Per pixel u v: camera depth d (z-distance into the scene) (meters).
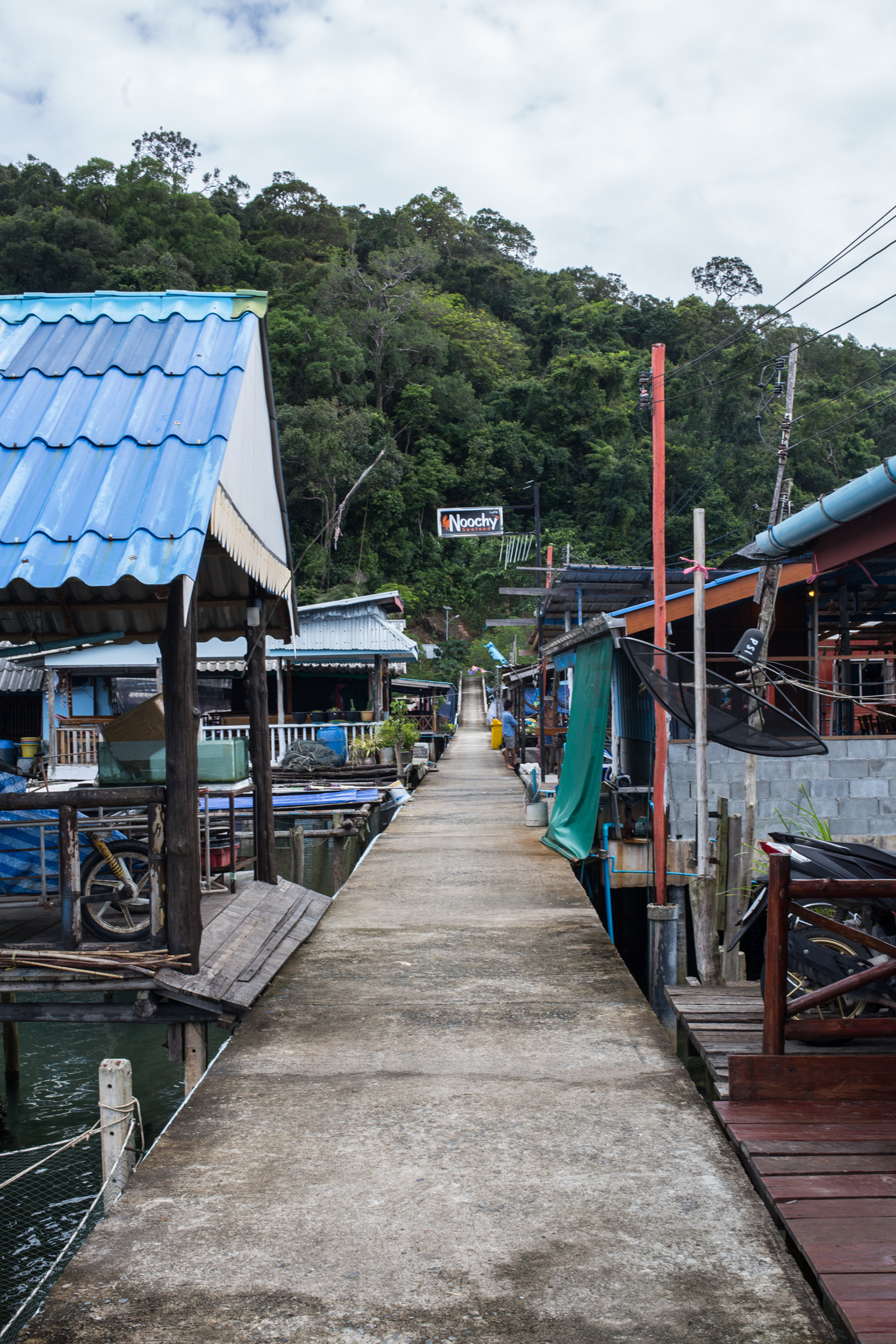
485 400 70.56
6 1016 4.98
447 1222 3.01
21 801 4.92
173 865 4.93
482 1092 4.11
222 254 66.00
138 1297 2.61
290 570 8.13
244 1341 2.40
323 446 50.97
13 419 5.31
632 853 9.47
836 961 4.70
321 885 14.20
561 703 20.06
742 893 6.84
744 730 7.18
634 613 10.50
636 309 72.44
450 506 64.88
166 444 5.05
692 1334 2.42
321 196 82.12
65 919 4.99
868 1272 2.60
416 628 59.69
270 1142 3.63
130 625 7.64
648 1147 3.55
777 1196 3.05
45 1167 6.14
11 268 52.47
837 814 9.33
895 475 5.93
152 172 73.50
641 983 10.42
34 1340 2.42
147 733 6.09
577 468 63.84
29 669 21.56
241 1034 4.89
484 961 6.35
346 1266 2.76
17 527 4.58
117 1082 3.93
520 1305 2.55
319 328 56.28
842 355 61.12
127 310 6.29
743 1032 4.87
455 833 13.07
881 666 15.26
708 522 42.97
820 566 7.80
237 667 19.62
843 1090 3.81
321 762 18.11
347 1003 5.43
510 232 104.56
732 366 49.09
